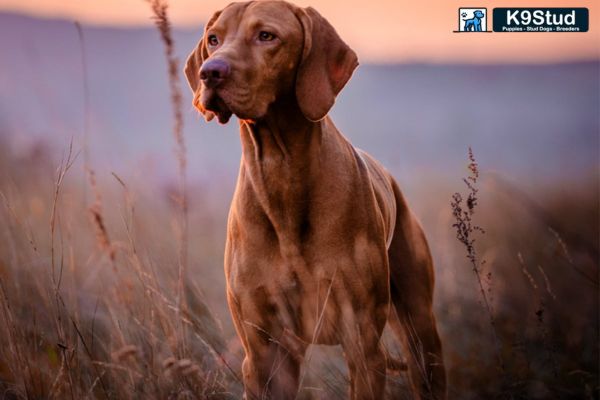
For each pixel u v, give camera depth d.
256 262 7.45
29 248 9.88
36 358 7.95
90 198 12.91
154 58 83.38
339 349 9.69
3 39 81.62
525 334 9.95
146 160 13.26
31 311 8.77
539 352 9.83
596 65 144.25
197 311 9.88
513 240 13.20
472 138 76.00
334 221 7.35
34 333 8.08
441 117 98.75
